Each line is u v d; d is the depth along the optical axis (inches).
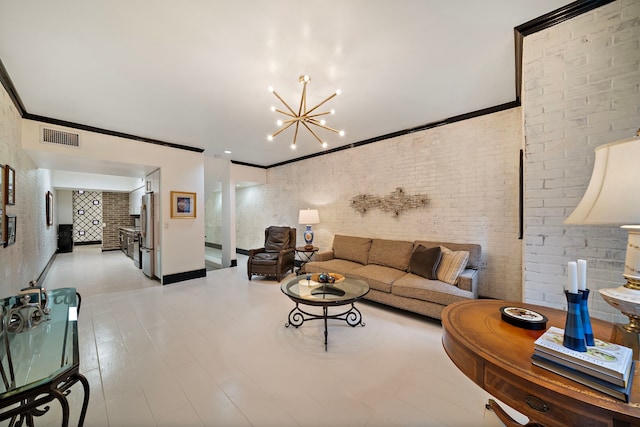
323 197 202.2
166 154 169.6
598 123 61.4
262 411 60.0
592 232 62.4
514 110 114.3
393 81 95.7
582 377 29.8
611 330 43.0
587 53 62.3
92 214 381.7
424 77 93.3
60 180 285.3
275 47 75.4
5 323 57.7
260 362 79.4
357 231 179.0
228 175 229.6
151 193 180.9
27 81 92.1
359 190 177.2
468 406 61.6
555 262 66.5
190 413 59.6
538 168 68.8
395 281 119.0
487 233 122.7
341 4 60.0
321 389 67.2
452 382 70.1
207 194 254.8
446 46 76.1
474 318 48.9
